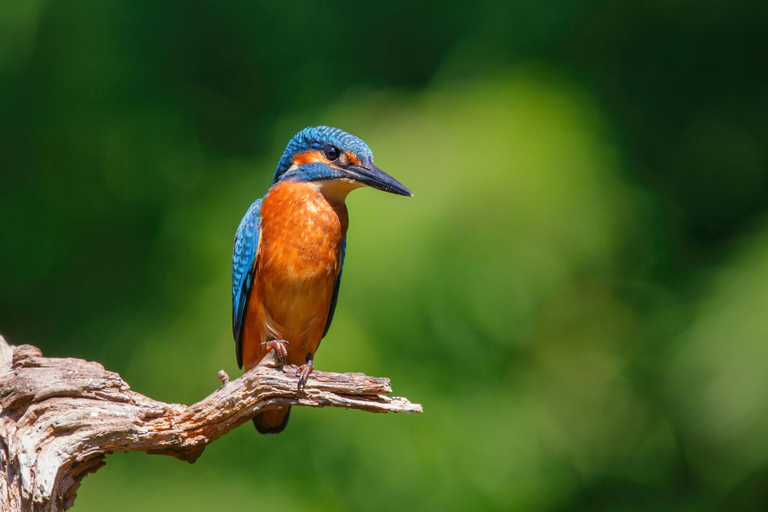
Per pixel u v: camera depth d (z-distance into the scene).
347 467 11.89
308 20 13.50
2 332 12.94
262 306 7.02
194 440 5.67
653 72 14.24
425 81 13.54
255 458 12.03
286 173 7.29
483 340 11.68
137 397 5.55
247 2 13.34
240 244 7.37
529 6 12.97
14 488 5.23
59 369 5.45
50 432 5.26
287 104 13.30
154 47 12.94
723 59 14.32
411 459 11.75
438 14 13.68
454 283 11.28
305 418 11.84
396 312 11.38
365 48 13.60
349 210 11.55
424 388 11.60
